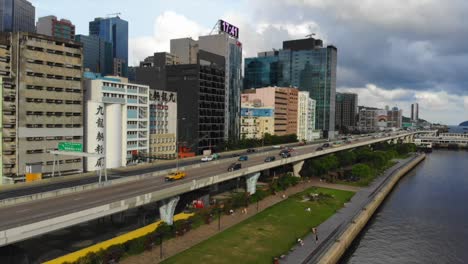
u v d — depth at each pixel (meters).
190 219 88.94
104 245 69.00
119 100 153.75
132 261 67.06
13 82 122.44
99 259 64.19
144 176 99.88
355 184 150.38
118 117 153.12
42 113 129.12
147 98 170.75
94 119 145.88
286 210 106.75
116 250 67.19
